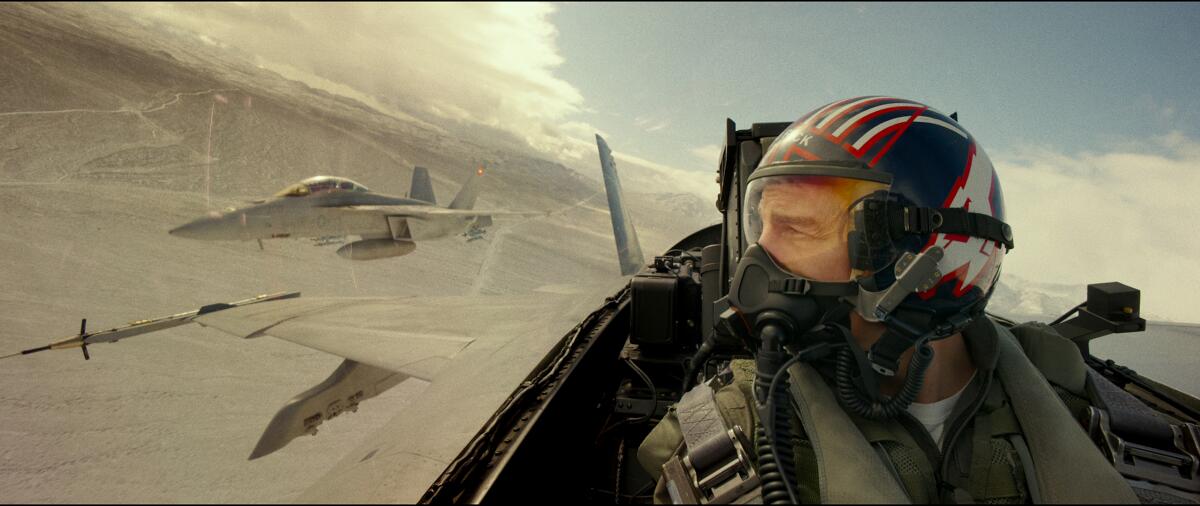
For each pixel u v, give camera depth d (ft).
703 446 1.76
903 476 1.72
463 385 2.68
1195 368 2.48
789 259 1.82
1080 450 1.65
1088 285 2.75
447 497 1.86
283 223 28.07
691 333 4.27
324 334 6.51
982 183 1.90
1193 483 1.74
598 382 3.96
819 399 1.76
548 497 2.82
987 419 1.86
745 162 3.61
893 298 1.67
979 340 1.94
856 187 1.77
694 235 6.44
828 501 1.51
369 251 31.55
